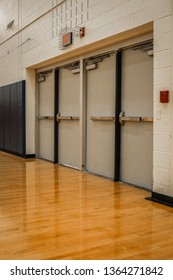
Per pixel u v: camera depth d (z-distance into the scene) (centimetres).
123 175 550
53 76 765
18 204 404
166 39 412
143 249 267
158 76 426
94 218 349
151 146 490
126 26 484
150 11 438
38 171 652
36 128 859
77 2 604
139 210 380
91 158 633
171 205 398
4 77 1009
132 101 526
